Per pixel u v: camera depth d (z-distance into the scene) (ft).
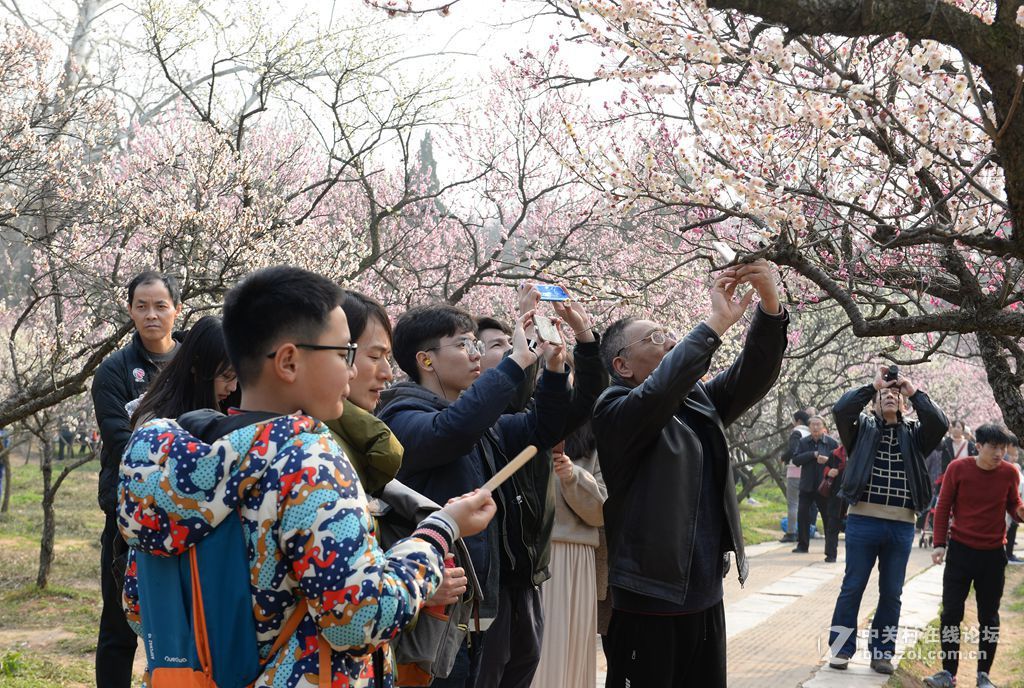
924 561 46.52
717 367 39.29
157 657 6.57
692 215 17.79
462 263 43.55
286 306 6.90
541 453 12.47
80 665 22.24
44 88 29.09
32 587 30.35
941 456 52.44
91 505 53.36
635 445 12.84
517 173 38.58
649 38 12.57
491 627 11.84
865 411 24.20
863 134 13.66
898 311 15.28
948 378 75.82
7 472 47.67
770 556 47.47
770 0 9.32
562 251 37.27
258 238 28.60
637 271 39.73
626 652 13.07
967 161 14.21
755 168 12.96
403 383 12.33
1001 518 23.25
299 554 6.25
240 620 6.36
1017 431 15.39
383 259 42.29
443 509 7.52
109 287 26.94
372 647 6.41
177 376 10.23
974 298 12.34
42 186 29.07
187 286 25.50
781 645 25.86
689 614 13.01
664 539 12.69
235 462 6.39
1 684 19.17
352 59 35.53
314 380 7.00
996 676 25.84
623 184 13.67
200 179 30.73
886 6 9.45
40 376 23.79
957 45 9.68
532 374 14.40
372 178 48.67
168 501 6.38
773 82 11.94
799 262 12.26
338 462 6.47
